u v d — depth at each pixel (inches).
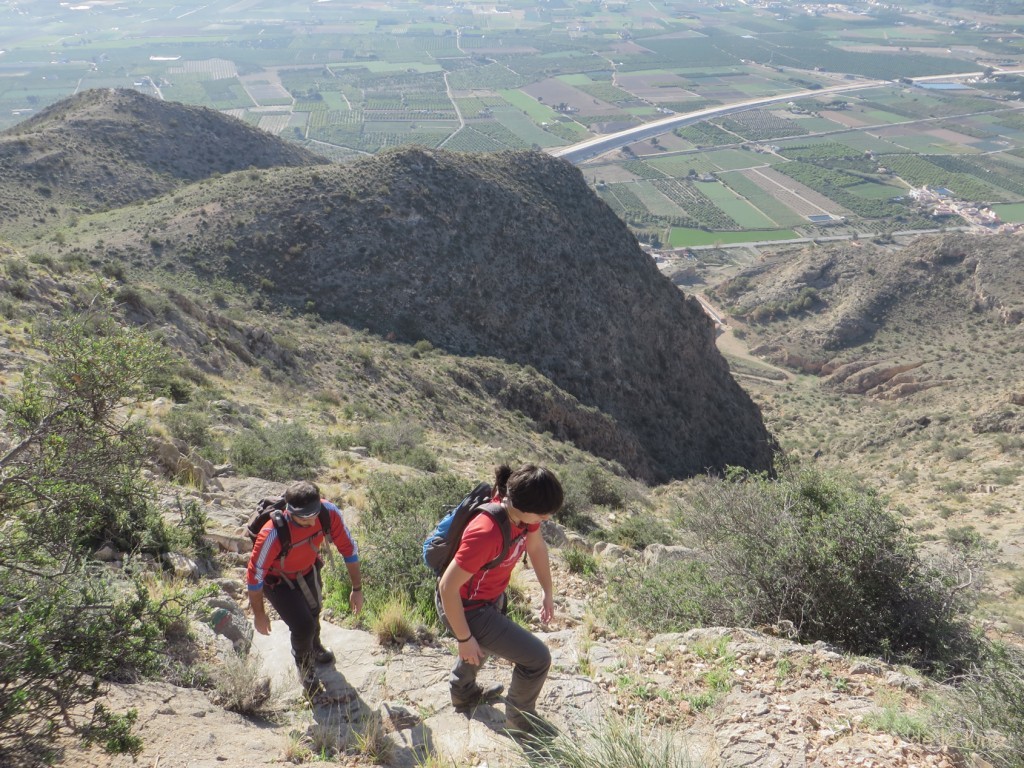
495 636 158.4
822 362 3855.8
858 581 269.7
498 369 1744.6
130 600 155.6
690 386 2369.6
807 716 173.6
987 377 3068.4
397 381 1418.6
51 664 122.4
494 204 2201.0
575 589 390.9
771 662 213.8
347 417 1047.6
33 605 130.1
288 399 1029.2
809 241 7500.0
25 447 179.0
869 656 250.2
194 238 1905.8
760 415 2593.5
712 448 2278.5
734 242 7460.6
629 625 294.8
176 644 195.3
